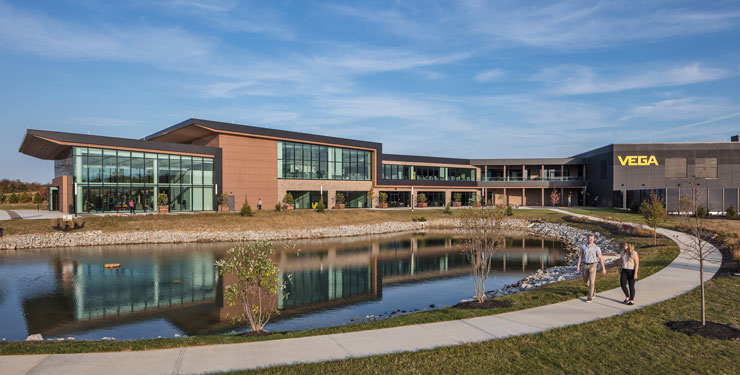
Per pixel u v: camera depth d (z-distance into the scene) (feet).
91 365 24.41
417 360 25.44
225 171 162.30
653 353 26.14
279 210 157.17
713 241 81.41
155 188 146.20
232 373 23.32
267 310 53.42
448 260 93.45
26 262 83.25
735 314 33.81
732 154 206.08
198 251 98.58
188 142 192.95
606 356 25.80
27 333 43.27
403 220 173.68
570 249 111.14
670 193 168.14
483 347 27.58
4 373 22.91
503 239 49.01
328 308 54.65
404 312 52.24
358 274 77.66
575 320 33.47
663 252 71.36
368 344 28.58
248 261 36.55
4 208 201.05
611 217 163.43
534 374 23.50
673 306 36.58
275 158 177.99
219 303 55.47
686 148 210.79
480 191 265.34
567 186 253.03
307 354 26.63
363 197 216.95
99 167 134.21
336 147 202.39
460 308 41.04
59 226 114.52
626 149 216.54
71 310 51.72
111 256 91.04
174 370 23.73
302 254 100.78
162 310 52.03
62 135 126.21
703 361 24.81
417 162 239.50
